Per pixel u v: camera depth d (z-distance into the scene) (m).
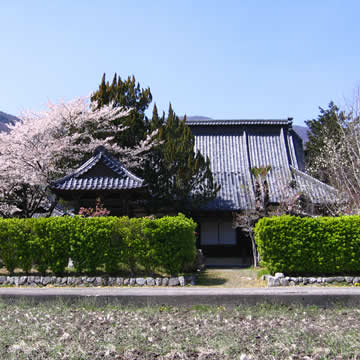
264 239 11.48
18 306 8.81
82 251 11.40
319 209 18.38
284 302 8.64
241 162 22.59
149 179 16.48
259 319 7.59
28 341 6.11
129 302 8.81
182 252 11.48
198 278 12.31
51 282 11.24
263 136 23.88
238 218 16.45
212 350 5.57
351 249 11.21
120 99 18.39
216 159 22.81
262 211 15.58
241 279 12.24
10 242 11.59
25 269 11.60
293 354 5.40
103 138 18.20
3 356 5.38
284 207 15.43
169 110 17.80
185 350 5.64
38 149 15.99
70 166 17.77
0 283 11.39
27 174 15.95
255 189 16.83
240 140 23.75
